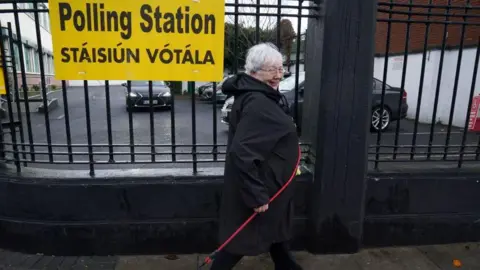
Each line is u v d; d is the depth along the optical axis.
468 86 8.90
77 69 2.75
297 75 2.99
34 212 2.92
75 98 17.09
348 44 2.76
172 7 2.72
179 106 13.48
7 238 2.99
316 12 2.90
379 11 2.94
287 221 2.32
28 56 14.98
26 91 2.87
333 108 2.84
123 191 2.91
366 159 2.97
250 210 2.15
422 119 10.40
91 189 2.88
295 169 2.19
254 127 1.99
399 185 3.18
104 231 2.95
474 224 3.34
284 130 2.03
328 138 2.88
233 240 2.17
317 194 2.99
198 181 2.95
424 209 3.26
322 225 3.03
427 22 2.98
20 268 2.80
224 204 2.24
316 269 2.90
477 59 3.15
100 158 5.54
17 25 2.73
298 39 2.92
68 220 2.93
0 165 3.15
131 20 2.71
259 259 2.98
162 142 7.04
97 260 2.93
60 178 2.87
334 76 2.80
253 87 2.09
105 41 2.72
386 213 3.22
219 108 11.65
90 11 2.66
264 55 2.07
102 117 10.59
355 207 3.02
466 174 3.27
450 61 9.50
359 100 2.85
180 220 3.00
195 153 2.99
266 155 2.03
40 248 2.96
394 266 2.96
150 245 3.02
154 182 2.92
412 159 3.35
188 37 2.78
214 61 2.84
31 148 2.96
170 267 2.87
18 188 2.88
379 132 3.23
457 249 3.25
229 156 2.05
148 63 2.79
